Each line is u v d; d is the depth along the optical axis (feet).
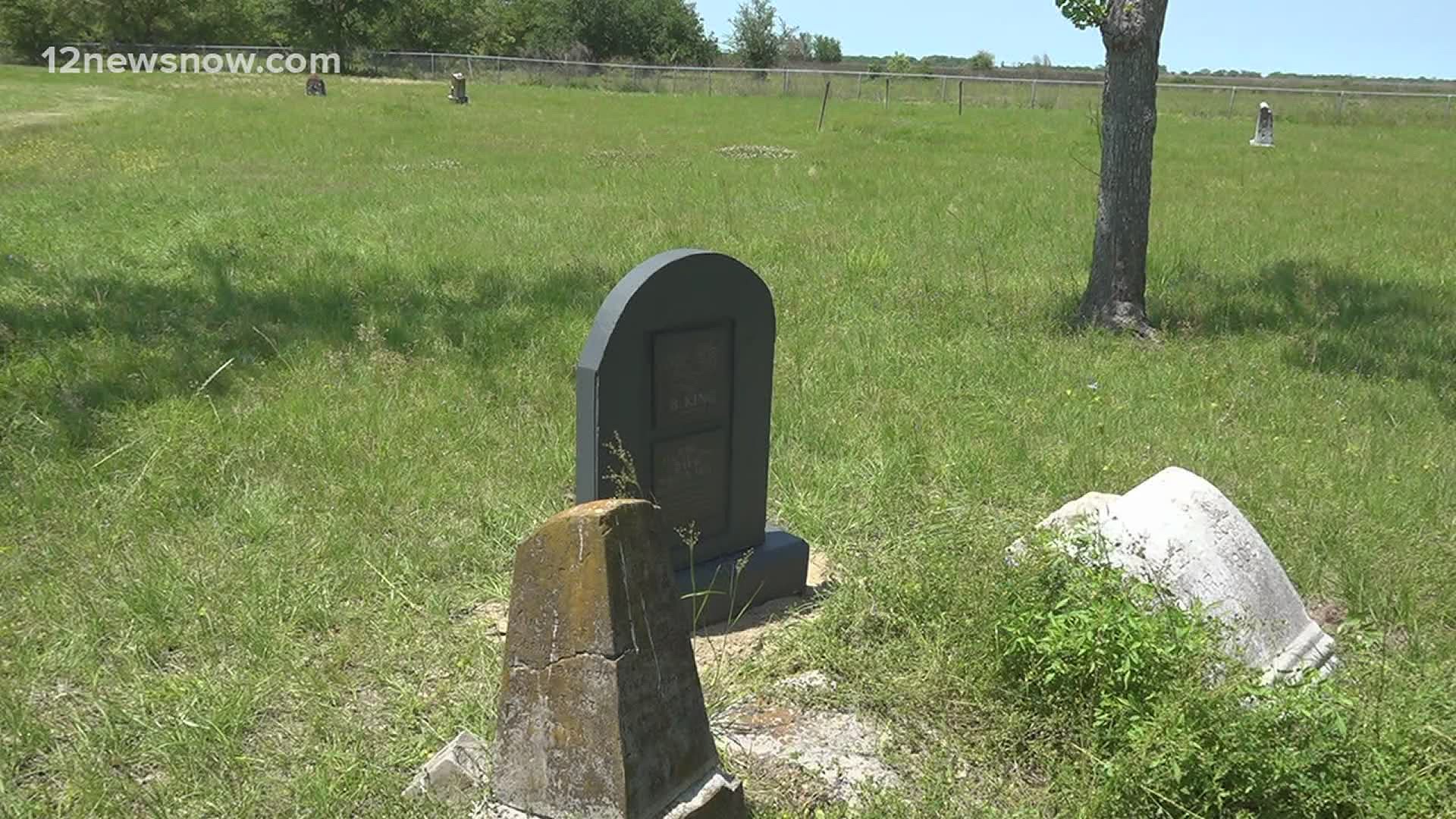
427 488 17.71
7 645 13.15
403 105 102.99
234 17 211.61
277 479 17.85
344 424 20.16
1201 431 21.40
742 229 41.16
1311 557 16.25
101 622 13.43
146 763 11.25
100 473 17.70
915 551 14.93
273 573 14.75
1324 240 43.01
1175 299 32.53
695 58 245.24
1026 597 12.57
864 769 11.53
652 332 13.61
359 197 46.70
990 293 32.37
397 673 13.02
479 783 10.62
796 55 271.28
